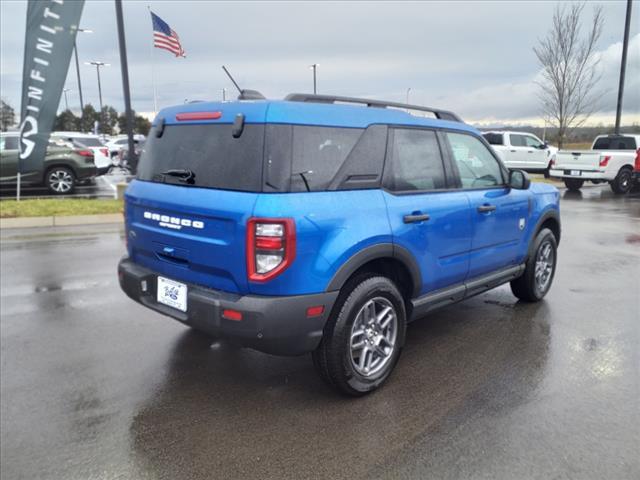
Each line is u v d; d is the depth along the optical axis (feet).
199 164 10.81
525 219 16.48
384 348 11.87
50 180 48.49
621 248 27.32
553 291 19.47
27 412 10.78
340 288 10.44
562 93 69.41
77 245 27.27
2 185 52.08
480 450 9.43
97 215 34.91
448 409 10.91
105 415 10.71
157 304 11.78
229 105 10.57
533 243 17.17
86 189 54.24
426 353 13.83
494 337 14.92
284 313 9.78
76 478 8.72
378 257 11.14
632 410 10.78
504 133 66.74
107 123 226.17
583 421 10.37
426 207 12.36
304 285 9.93
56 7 36.14
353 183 10.96
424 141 12.98
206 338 14.85
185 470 8.94
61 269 22.33
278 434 10.02
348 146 10.99
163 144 12.07
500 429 10.11
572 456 9.24
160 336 14.98
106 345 14.32
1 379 12.25
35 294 18.84
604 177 55.01
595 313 16.94
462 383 12.09
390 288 11.57
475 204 14.01
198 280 10.82
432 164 13.10
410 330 15.56
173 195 11.05
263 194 9.66
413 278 12.25
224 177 10.25
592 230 32.94
